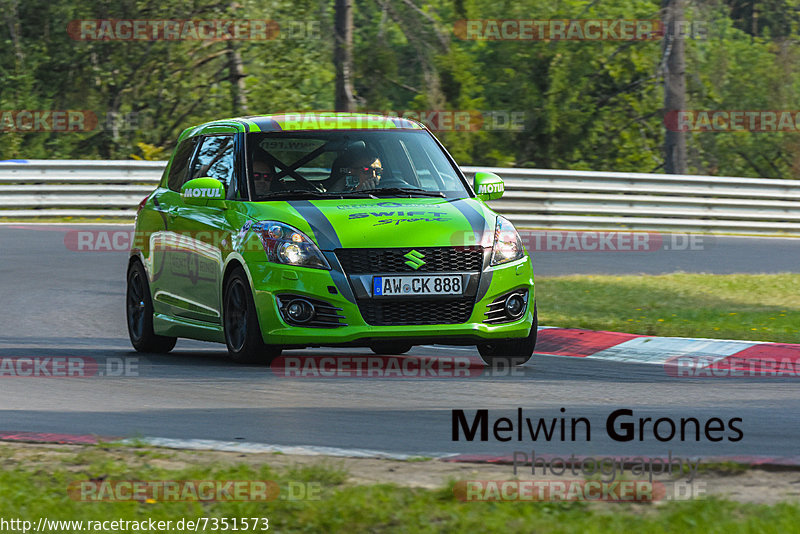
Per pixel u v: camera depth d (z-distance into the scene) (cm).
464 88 9638
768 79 11656
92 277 5009
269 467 1722
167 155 10725
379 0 9225
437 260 2706
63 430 2102
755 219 7638
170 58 10806
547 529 1388
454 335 2698
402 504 1517
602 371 2916
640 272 5481
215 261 2897
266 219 2775
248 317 2750
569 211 7331
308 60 10894
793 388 2658
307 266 2669
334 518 1446
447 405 2373
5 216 7100
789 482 1648
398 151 3075
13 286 4694
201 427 2127
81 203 7181
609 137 11850
